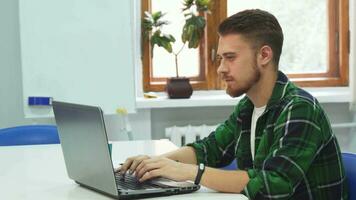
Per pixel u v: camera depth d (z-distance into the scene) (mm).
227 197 1335
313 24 3732
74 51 3121
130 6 3164
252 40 1508
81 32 3117
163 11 3516
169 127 3463
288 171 1369
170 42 3320
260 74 1541
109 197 1357
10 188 1487
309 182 1505
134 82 3203
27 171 1741
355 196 1569
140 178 1435
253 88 1569
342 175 1560
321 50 3752
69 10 3094
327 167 1514
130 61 3182
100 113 1246
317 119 1461
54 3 3078
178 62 3596
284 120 1457
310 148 1416
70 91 3139
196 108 3537
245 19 1516
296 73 3738
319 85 3730
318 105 1505
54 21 3086
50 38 3094
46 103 3111
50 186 1508
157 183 1422
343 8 3680
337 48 3742
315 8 3723
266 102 1591
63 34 3102
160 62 3588
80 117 1348
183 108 3521
